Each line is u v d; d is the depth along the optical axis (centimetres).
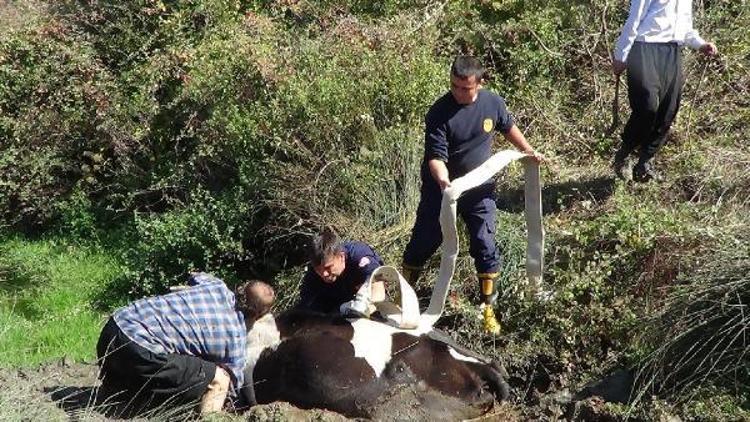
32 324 905
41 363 753
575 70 1015
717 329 611
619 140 901
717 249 661
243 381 622
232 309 623
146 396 617
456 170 676
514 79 1004
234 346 616
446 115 665
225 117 994
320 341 616
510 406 653
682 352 619
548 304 711
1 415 598
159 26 1220
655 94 774
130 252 1004
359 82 936
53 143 1179
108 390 638
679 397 602
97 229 1121
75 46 1220
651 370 627
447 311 739
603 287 711
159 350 603
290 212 892
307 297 679
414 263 708
